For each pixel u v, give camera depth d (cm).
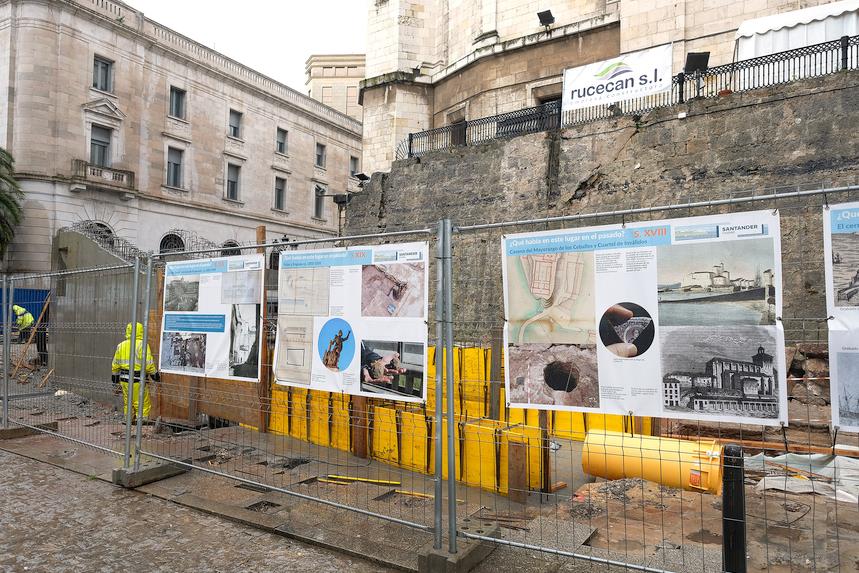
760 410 322
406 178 1659
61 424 877
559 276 390
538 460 591
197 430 816
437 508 403
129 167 3059
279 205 4097
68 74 2791
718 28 1537
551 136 1398
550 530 455
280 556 425
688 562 387
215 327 591
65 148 2770
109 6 2967
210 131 3547
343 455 714
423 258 436
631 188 1266
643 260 361
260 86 3881
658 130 1242
